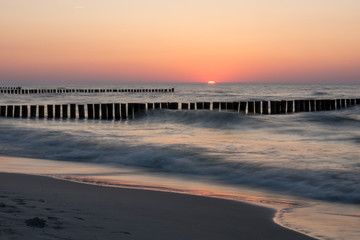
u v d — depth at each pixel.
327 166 9.40
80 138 14.45
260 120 21.84
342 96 56.06
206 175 9.25
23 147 13.41
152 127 21.00
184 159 10.75
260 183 8.33
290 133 17.83
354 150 12.34
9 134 15.66
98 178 8.53
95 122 24.62
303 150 12.32
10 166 9.95
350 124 20.94
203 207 6.14
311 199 7.06
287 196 7.29
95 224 4.54
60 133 15.80
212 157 10.83
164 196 6.80
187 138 15.64
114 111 27.27
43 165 10.34
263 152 11.83
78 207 5.47
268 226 5.18
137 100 49.59
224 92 78.19
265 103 29.92
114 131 18.30
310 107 32.53
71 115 27.33
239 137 16.30
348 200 6.93
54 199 5.93
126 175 9.15
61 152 12.51
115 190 7.10
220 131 18.83
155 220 5.16
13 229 3.86
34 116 27.62
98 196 6.47
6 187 6.89
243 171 9.27
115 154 11.85
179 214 5.61
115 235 4.16
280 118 23.11
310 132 17.97
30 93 72.06
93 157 11.72
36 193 6.38
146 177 8.95
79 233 4.06
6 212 4.60
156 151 11.71
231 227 5.07
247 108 29.17
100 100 49.72
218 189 7.76
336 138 15.84
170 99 51.31
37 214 4.63
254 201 6.75
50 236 3.80
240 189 7.84
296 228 5.14
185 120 23.58
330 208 6.37
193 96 59.66
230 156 10.98
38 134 15.41
